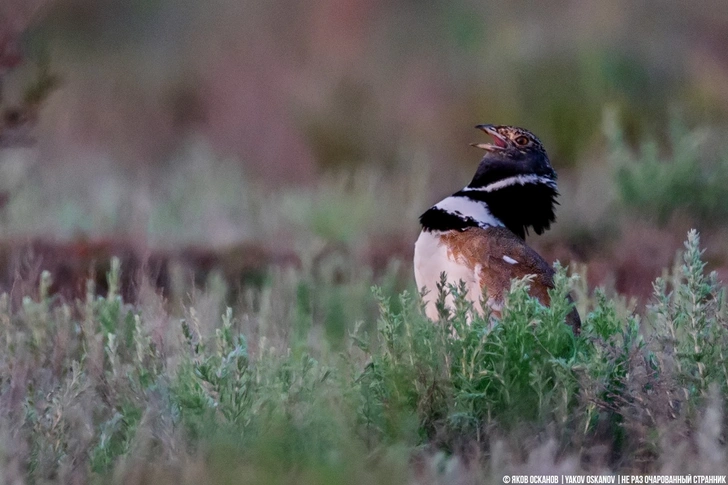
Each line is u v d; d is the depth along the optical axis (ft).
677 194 49.93
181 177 61.82
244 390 24.91
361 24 82.28
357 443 23.97
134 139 79.25
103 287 40.14
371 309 37.78
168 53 88.12
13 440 23.82
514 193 33.35
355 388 25.82
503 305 28.71
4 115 39.83
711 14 73.26
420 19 81.76
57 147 72.90
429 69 75.82
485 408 25.45
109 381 26.71
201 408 24.66
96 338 28.89
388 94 74.08
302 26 85.05
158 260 41.52
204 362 25.35
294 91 76.07
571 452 24.54
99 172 66.13
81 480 23.47
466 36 78.48
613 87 67.56
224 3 90.43
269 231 47.78
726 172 50.47
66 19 90.99
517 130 33.91
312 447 23.89
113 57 88.38
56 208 51.03
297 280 37.42
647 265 43.50
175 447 24.07
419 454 24.52
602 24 72.18
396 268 39.81
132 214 50.01
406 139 71.00
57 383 27.25
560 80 69.31
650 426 24.86
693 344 25.35
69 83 82.43
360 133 72.02
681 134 53.72
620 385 25.86
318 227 48.93
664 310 26.35
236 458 23.09
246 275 42.04
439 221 32.32
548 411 25.07
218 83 81.46
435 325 26.23
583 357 26.13
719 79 68.08
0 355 28.89
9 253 40.45
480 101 71.10
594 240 47.34
